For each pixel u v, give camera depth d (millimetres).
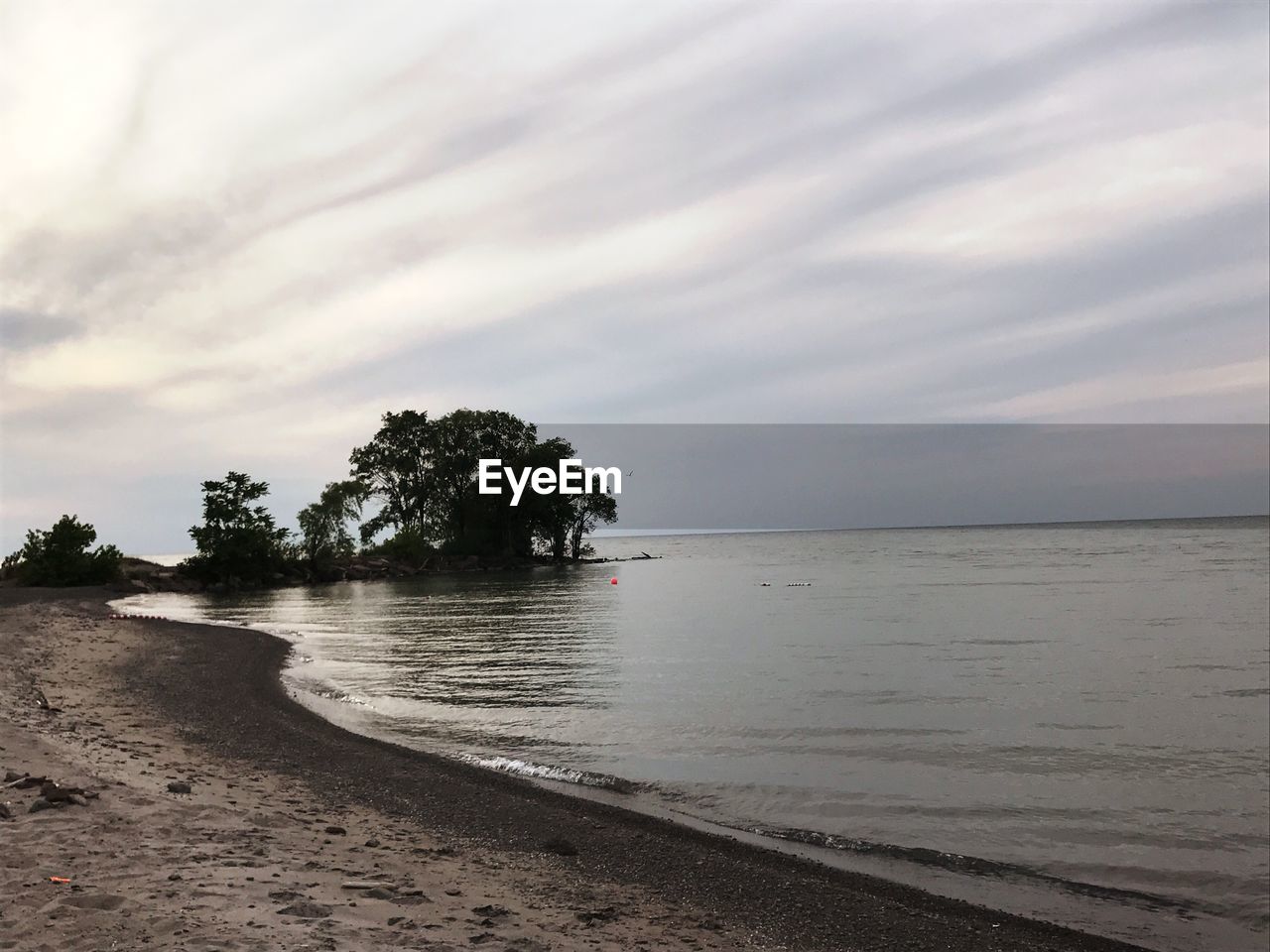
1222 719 16016
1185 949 6906
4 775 9102
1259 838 9500
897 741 14227
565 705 17500
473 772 11992
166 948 5105
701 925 6879
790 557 118938
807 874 8352
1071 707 17109
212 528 68875
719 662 24016
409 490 98188
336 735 14258
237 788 10180
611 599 51625
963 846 9281
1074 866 8727
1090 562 78375
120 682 18703
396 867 7488
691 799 10953
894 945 6789
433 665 23750
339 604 50875
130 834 7441
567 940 6035
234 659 23797
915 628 32594
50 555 60500
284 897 6203
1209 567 67312
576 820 9867
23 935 5234
